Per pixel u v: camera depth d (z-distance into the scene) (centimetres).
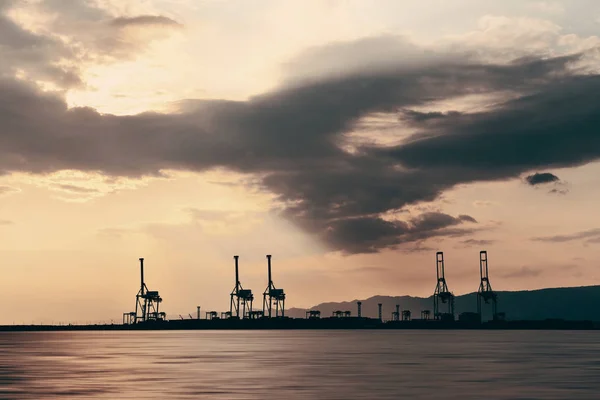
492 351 14538
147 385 7456
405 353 13875
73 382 7862
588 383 7400
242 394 6531
